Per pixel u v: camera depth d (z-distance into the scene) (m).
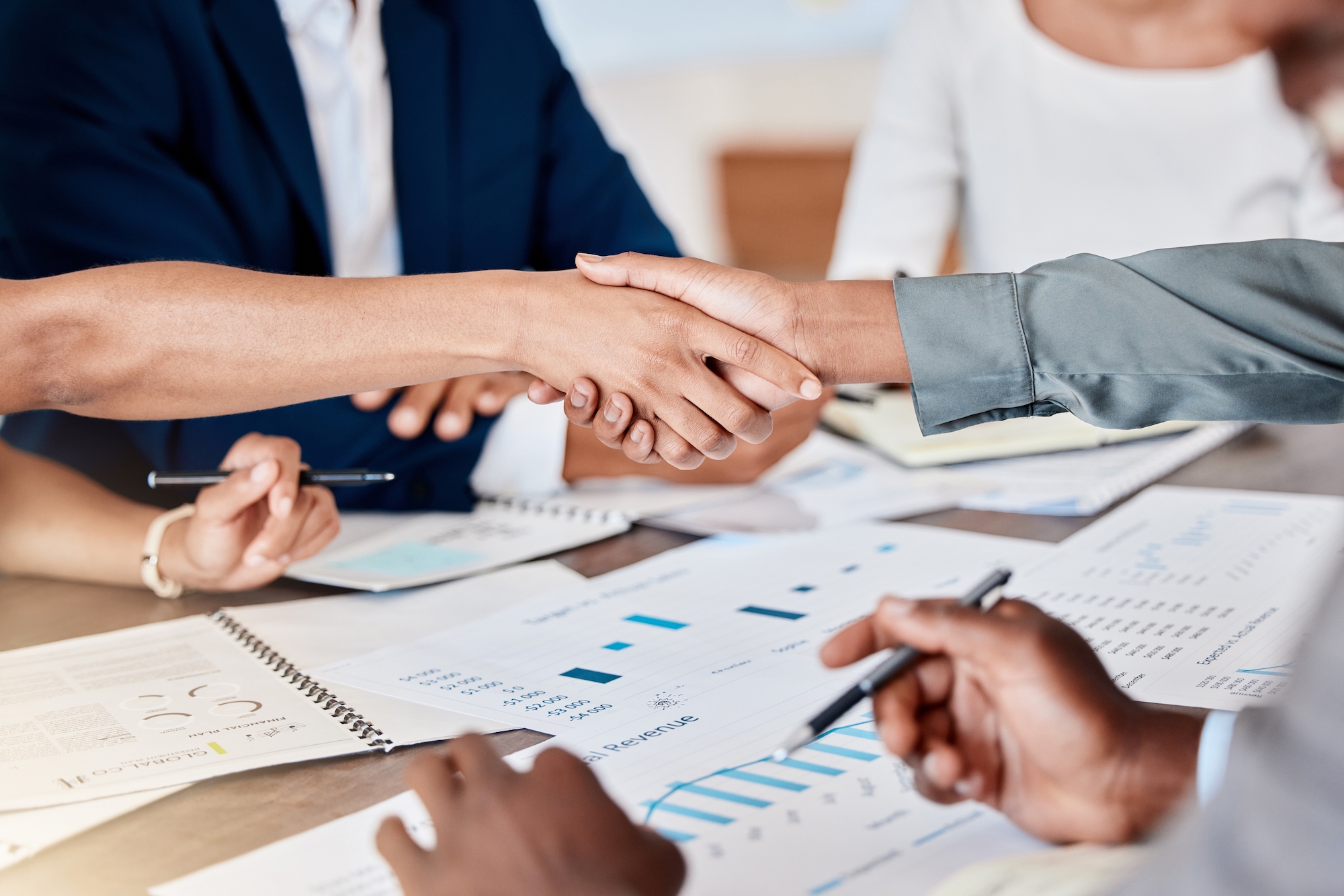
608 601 0.85
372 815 0.54
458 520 1.08
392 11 1.28
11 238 1.02
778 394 0.84
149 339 0.74
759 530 1.00
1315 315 0.72
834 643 0.50
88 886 0.48
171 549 0.88
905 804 0.52
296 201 1.21
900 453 1.19
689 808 0.52
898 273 0.96
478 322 0.80
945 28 1.73
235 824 0.53
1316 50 0.30
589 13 4.44
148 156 1.07
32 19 1.03
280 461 0.87
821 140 4.47
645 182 4.66
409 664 0.74
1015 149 1.72
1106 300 0.75
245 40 1.15
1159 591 0.80
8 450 1.00
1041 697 0.46
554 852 0.40
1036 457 1.19
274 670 0.73
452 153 1.34
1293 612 0.74
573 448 1.16
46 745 0.62
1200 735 0.46
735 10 4.37
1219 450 1.21
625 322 0.80
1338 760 0.29
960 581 0.85
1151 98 1.64
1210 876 0.30
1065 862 0.45
